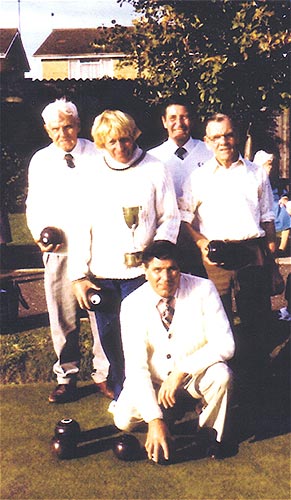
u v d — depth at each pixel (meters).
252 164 4.44
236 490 3.49
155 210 4.11
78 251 4.17
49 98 15.48
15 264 9.14
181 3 9.92
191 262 4.61
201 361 3.79
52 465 3.78
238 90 9.98
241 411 4.38
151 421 3.73
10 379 5.05
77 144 4.46
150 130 14.94
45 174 4.48
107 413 4.43
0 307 6.14
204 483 3.56
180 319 3.84
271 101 10.14
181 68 10.04
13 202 15.23
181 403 4.04
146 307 3.84
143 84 10.84
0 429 4.23
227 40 9.80
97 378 4.75
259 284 4.47
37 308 6.91
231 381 3.78
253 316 4.57
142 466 3.75
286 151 15.05
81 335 5.63
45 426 4.26
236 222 4.37
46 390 4.87
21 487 3.56
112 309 4.15
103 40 10.97
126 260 4.07
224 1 9.71
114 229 4.06
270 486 3.52
